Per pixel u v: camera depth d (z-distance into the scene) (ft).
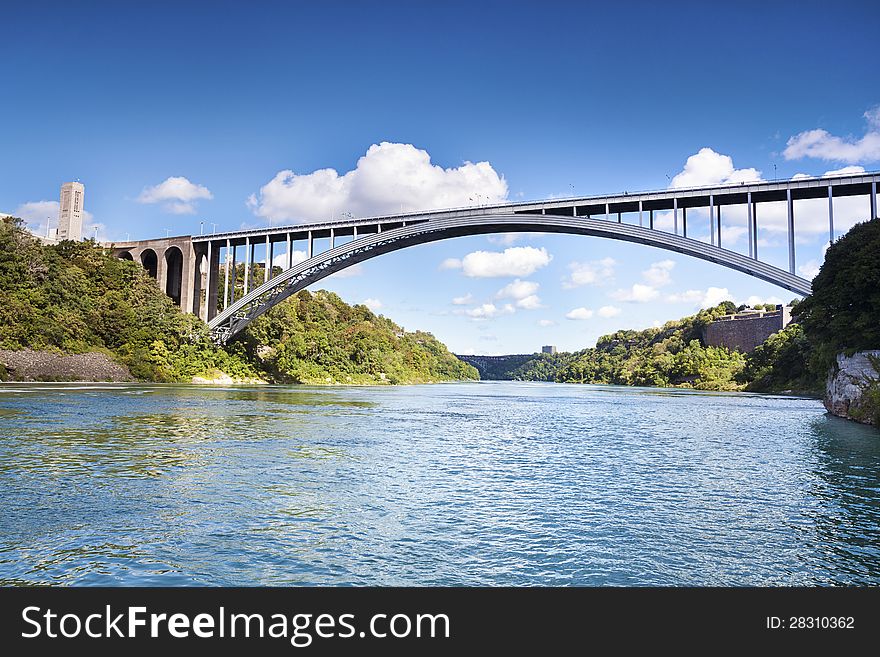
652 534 38.22
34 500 43.11
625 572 31.89
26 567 30.86
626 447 79.15
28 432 76.02
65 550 33.22
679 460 67.87
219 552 33.58
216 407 124.98
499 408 161.17
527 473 59.11
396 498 47.03
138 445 69.00
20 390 146.41
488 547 35.35
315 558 33.06
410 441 81.71
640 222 173.58
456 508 44.27
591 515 42.73
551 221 181.98
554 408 163.63
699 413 143.13
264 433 84.43
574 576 31.32
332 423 102.58
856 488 52.54
